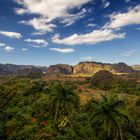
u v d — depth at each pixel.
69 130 42.12
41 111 50.69
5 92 72.75
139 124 39.97
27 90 68.19
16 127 45.16
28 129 43.41
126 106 46.53
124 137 35.62
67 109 44.88
